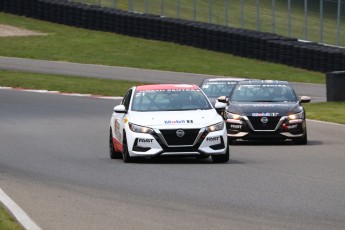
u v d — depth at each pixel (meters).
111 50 176.62
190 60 166.12
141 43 182.38
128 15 187.12
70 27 198.62
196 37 176.00
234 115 69.50
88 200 40.50
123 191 43.50
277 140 72.44
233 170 51.84
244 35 165.12
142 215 36.12
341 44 166.50
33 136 78.44
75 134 79.88
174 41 180.75
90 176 49.97
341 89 114.94
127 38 187.25
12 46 178.62
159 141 55.22
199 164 55.22
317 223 34.12
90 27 195.50
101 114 100.00
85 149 67.75
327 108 107.19
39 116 97.25
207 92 82.69
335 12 175.62
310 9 184.88
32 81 137.12
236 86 74.31
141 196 41.66
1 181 48.16
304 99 71.94
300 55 154.88
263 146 68.38
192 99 58.94
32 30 195.50
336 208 37.78
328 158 58.88
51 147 69.44
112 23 192.00
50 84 134.38
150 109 58.00
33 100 115.56
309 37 172.88
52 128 85.25
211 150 55.22
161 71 155.50
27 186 45.84
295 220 34.81
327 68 148.62
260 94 72.75
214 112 57.41
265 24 185.88
